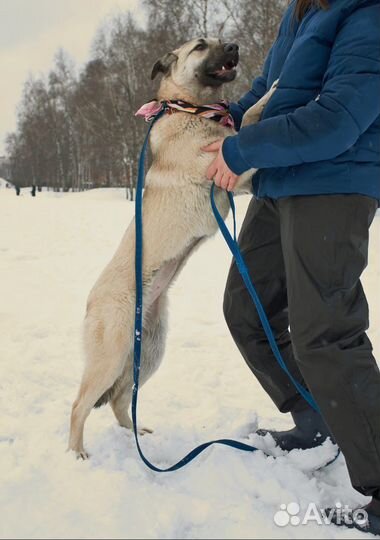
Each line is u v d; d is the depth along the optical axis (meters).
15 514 2.27
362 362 2.25
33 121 57.25
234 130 3.41
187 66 3.56
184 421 3.51
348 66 2.15
